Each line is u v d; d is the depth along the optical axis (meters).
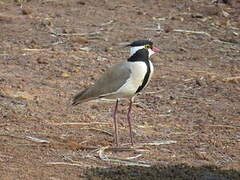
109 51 18.77
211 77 16.88
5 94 15.16
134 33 20.28
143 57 12.61
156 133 13.31
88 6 23.14
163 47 19.20
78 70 17.09
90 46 19.16
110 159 11.86
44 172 11.14
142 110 14.68
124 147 12.45
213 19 21.86
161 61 18.09
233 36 20.31
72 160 11.74
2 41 19.27
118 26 20.92
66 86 16.02
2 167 11.29
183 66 17.75
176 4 23.55
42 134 13.01
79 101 12.95
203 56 18.61
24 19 21.42
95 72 17.09
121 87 12.50
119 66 12.66
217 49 19.20
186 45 19.45
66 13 22.22
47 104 14.75
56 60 17.88
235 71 17.44
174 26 21.05
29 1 23.56
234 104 15.13
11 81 16.08
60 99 15.12
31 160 11.69
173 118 14.22
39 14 21.97
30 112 14.21
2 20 21.16
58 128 13.41
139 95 15.61
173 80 16.64
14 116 13.91
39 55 18.23
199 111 14.65
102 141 12.73
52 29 20.44
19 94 15.23
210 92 15.90
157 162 11.77
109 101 15.16
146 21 21.50
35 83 16.09
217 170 11.37
